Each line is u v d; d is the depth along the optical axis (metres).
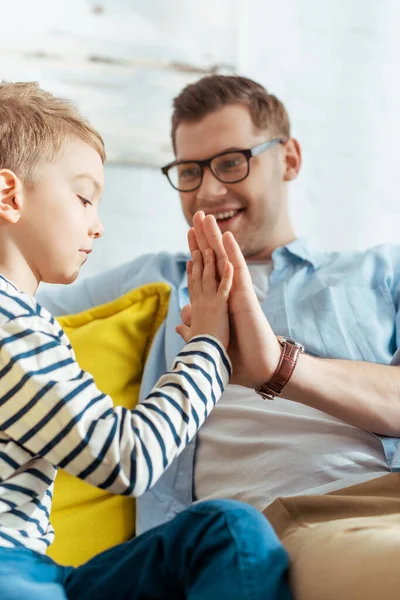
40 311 1.02
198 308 1.10
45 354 0.92
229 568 0.81
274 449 1.33
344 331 1.47
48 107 1.12
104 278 1.74
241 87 1.73
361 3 2.46
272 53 2.39
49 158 1.07
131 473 0.89
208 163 1.69
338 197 2.41
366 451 1.29
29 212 1.05
